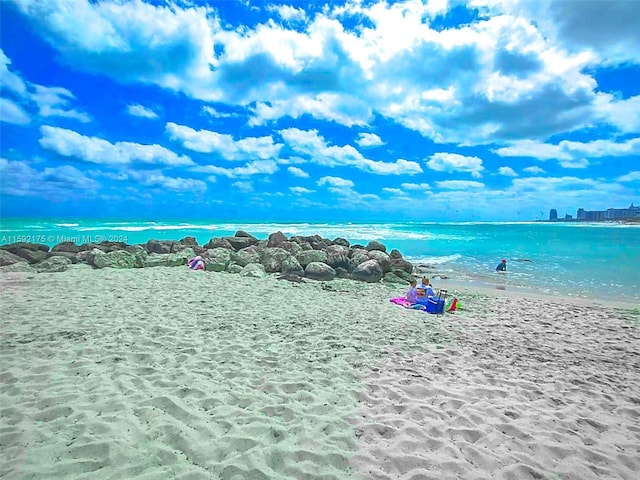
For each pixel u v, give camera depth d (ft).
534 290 44.55
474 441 12.86
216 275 44.29
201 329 23.25
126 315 25.30
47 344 19.30
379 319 28.27
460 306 33.99
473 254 80.33
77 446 11.09
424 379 17.61
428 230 178.70
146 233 112.88
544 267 61.93
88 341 19.99
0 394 14.12
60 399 13.78
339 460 11.34
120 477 10.03
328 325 25.80
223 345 20.62
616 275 54.44
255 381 16.49
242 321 25.58
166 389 15.11
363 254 54.54
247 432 12.44
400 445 12.27
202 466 10.77
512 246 98.37
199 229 131.95
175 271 45.50
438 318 29.84
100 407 13.38
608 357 22.18
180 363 17.92
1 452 10.75
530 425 14.03
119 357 18.08
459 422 13.91
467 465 11.43
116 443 11.28
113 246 59.93
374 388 16.43
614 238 131.13
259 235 120.57
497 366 19.89
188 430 12.34
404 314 30.42
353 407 14.61
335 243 70.38
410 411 14.47
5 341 19.54
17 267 43.55
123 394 14.44
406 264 53.47
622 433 13.88
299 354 20.02
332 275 47.98
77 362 17.22
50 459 10.54
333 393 15.71
